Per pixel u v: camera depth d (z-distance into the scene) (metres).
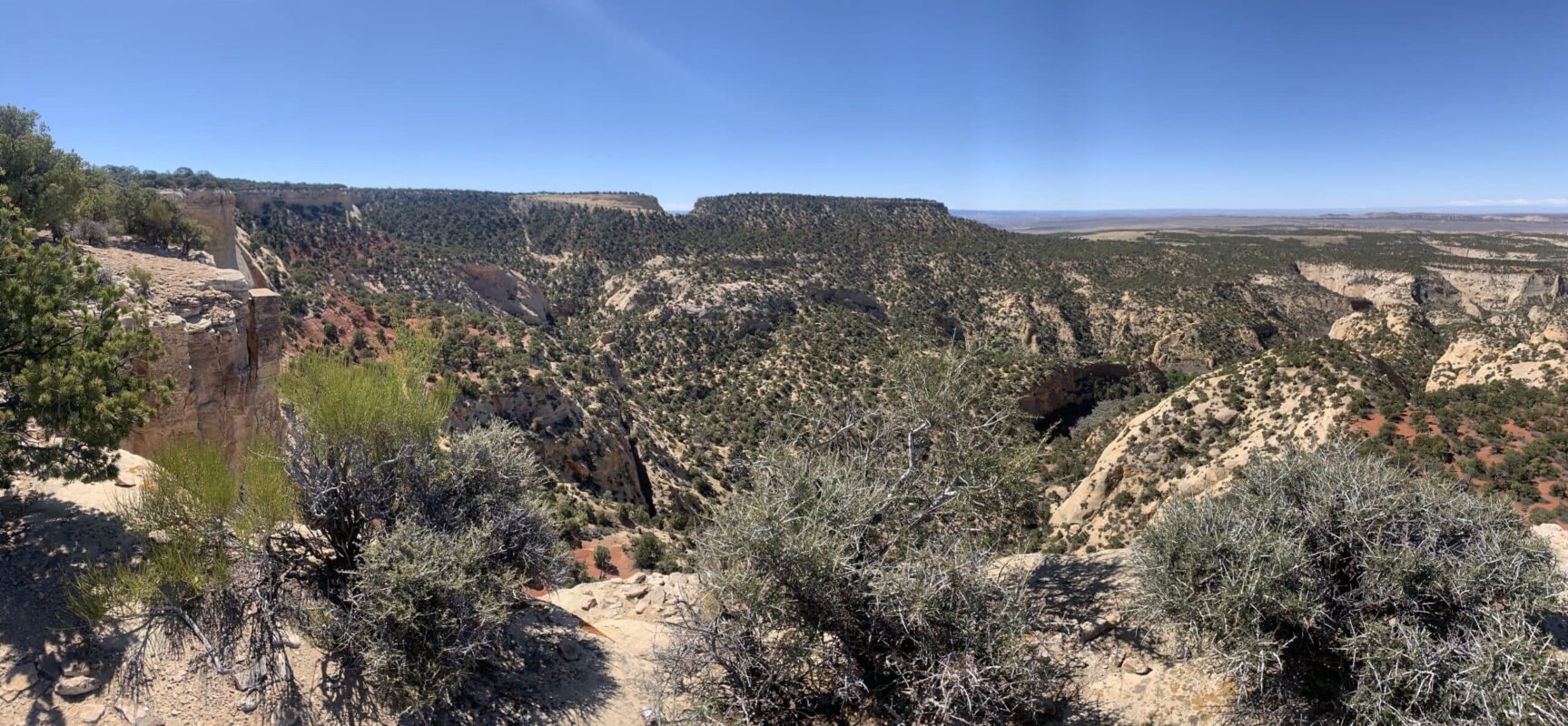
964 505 8.59
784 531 6.98
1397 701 5.85
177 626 7.12
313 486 8.15
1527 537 6.47
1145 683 7.26
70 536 7.78
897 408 9.55
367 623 7.27
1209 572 6.68
